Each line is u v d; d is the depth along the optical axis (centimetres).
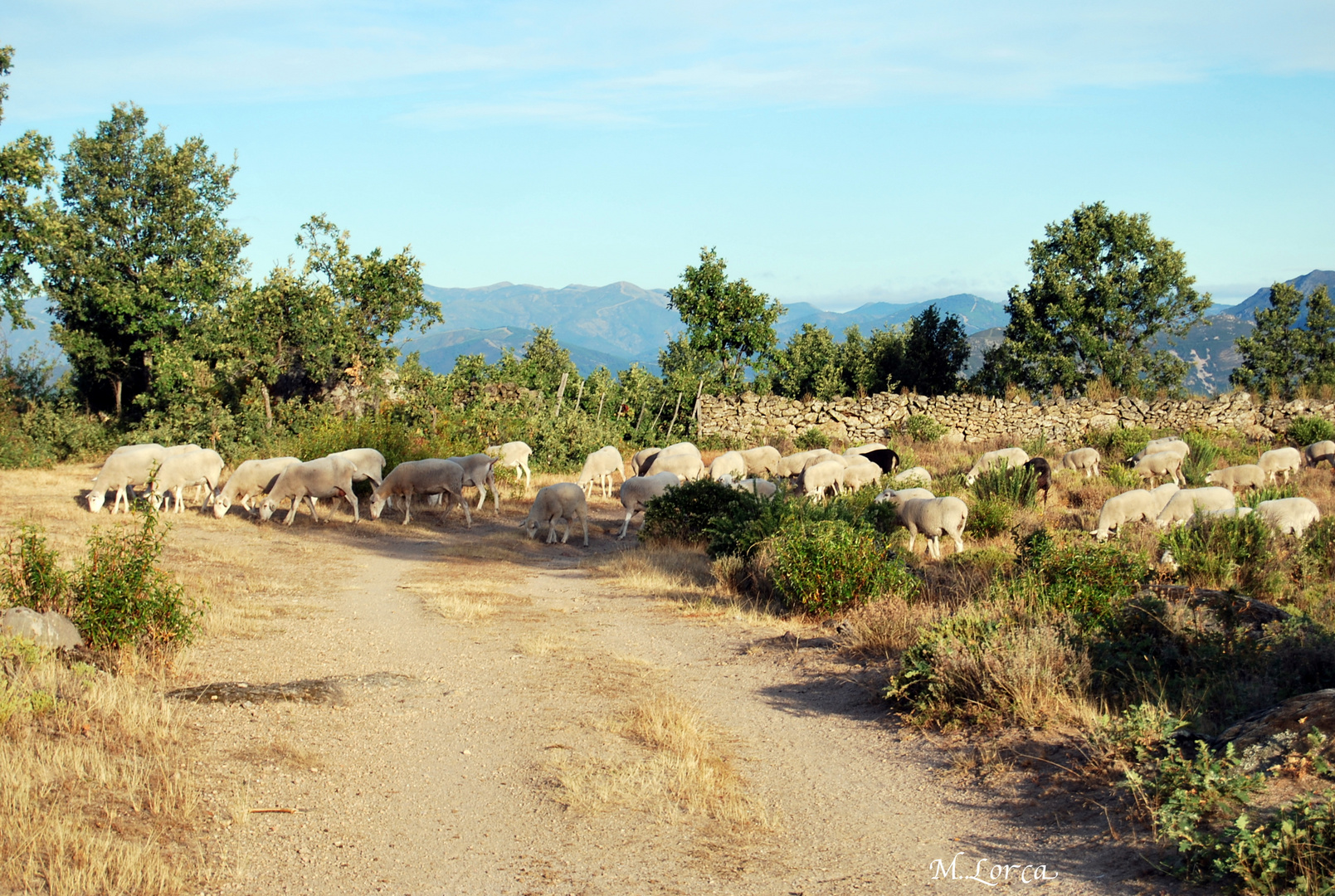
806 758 706
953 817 585
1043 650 792
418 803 603
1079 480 2486
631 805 600
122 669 826
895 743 731
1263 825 462
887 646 982
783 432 3675
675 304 4322
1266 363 4816
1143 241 4162
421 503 2391
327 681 877
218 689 815
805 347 5106
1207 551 1255
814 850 540
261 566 1538
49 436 3133
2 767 555
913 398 3709
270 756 664
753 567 1383
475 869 509
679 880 498
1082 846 521
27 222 3319
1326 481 2336
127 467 2006
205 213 4462
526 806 601
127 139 4331
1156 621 820
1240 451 2995
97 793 555
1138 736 618
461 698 851
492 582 1498
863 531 1305
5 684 673
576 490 1959
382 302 3297
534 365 4219
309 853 520
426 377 3234
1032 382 4244
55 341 4041
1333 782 500
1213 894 439
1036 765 646
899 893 480
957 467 2809
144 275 4109
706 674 953
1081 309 4128
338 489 2053
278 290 3022
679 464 2388
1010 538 1692
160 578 929
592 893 482
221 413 2927
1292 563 1273
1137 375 4134
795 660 990
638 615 1251
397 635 1102
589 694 866
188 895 457
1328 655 705
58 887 437
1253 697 670
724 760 696
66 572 927
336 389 3281
